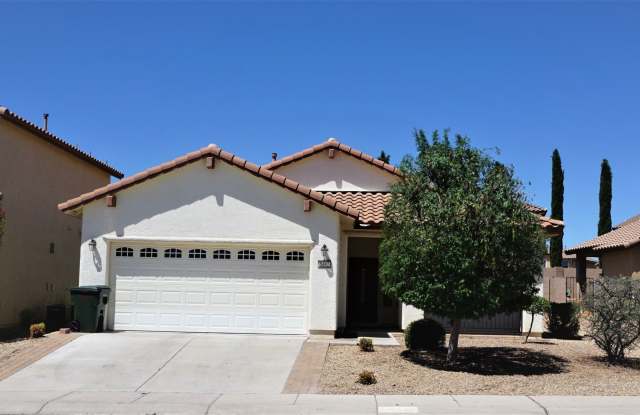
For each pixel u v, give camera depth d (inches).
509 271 479.2
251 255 637.3
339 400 399.9
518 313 713.6
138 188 641.6
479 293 466.6
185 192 639.8
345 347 573.0
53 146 812.0
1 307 694.5
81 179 900.6
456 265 465.7
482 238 465.1
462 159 511.5
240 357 522.6
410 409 374.6
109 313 635.5
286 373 475.5
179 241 633.6
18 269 730.8
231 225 634.2
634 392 424.2
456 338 508.4
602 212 1579.7
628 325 534.0
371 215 689.0
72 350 542.6
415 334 565.3
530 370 500.1
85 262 636.1
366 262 786.8
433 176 517.7
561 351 591.8
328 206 624.1
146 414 370.0
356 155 796.6
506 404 386.9
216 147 637.3
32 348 549.3
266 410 375.9
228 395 417.1
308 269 633.0
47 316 666.2
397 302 754.2
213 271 636.7
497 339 668.1
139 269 639.8
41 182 784.9
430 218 480.4
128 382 453.7
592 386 442.9
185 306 634.2
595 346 627.2
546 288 1243.8
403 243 488.1
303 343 579.5
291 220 631.8
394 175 796.6
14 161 720.3
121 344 565.3
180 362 507.2
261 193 636.7
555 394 417.4
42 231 788.0
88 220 641.6
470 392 421.4
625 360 546.9
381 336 655.8
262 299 631.8
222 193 637.9
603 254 1137.4
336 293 622.5
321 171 805.9
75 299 619.8
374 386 437.7
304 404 390.0
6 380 459.2
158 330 631.8
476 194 485.1
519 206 483.2
